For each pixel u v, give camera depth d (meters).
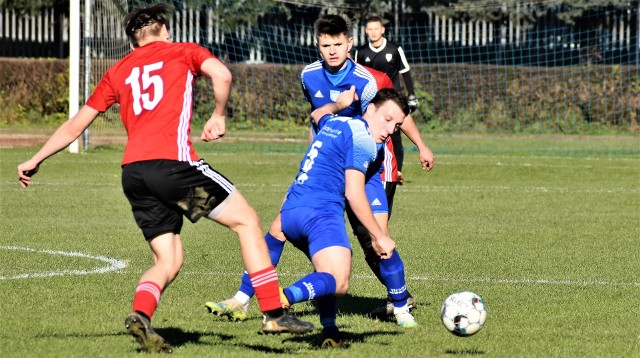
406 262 24.00
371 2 83.56
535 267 23.41
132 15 15.05
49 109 80.50
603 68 80.69
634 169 52.12
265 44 84.50
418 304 19.06
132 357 13.96
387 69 33.09
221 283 20.75
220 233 29.17
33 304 18.06
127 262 23.30
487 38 88.06
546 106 80.94
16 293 19.09
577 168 52.25
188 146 14.22
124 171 14.27
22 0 88.88
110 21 61.97
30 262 22.95
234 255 24.73
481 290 20.39
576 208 36.31
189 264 23.25
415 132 20.03
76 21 53.41
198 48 14.47
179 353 14.23
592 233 29.62
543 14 86.69
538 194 41.09
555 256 25.14
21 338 15.16
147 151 14.08
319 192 14.98
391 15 86.56
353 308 18.91
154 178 13.96
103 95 14.76
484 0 85.12
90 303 18.27
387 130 15.29
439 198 39.34
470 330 15.13
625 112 80.12
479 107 81.38
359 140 14.90
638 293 20.25
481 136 76.75
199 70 14.35
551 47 87.06
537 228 30.69
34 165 14.77
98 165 49.69
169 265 14.40
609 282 21.53
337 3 82.56
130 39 15.17
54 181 42.66
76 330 15.93
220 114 14.09
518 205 37.12
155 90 14.29
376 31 32.91
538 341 15.74
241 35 83.06
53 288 19.72
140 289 14.02
